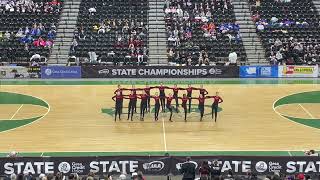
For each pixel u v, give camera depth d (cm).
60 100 2958
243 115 2619
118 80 3662
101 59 3862
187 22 4191
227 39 4056
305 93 3181
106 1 4372
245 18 4316
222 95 3098
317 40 4059
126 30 4109
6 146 2105
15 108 2761
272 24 4203
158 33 4166
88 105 2828
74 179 1408
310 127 2408
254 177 1507
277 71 3816
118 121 2505
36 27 4084
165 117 2581
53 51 3991
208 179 1462
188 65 3797
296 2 4419
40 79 3694
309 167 1697
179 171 1698
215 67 3784
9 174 1667
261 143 2150
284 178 1441
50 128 2380
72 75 3766
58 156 1828
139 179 1409
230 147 2092
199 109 2630
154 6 4378
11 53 3859
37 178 1669
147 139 2206
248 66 3797
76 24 4162
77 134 2284
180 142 2162
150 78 3753
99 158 1692
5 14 4200
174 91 2606
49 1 4350
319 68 3819
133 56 3891
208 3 4381
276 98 3025
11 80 3638
